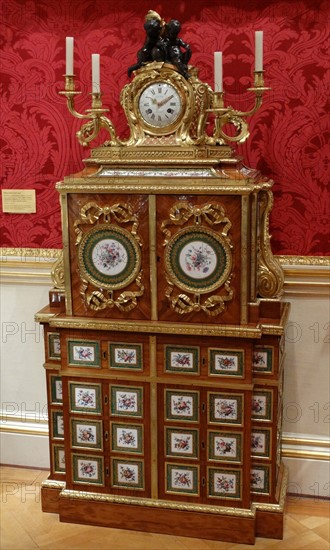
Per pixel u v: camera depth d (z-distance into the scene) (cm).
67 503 287
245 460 268
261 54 243
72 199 259
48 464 332
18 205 309
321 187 284
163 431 273
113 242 259
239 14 275
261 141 285
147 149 255
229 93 283
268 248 263
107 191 253
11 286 318
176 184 248
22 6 290
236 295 255
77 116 257
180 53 250
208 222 250
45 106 297
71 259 266
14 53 295
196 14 279
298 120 280
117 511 283
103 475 284
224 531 274
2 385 331
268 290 265
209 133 287
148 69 250
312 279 292
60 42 290
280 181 287
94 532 283
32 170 305
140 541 276
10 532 282
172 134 255
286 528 283
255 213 252
